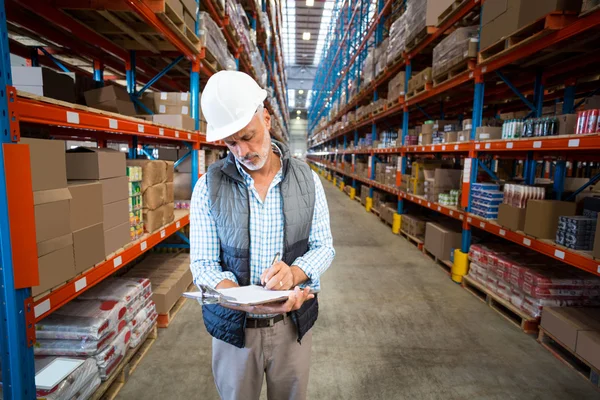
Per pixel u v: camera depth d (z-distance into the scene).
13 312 1.17
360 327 2.76
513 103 6.44
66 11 2.71
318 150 27.78
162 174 2.67
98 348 1.77
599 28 2.35
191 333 2.58
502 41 2.95
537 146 2.48
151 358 2.27
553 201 2.50
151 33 2.91
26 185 1.15
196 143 3.52
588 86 4.86
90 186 1.66
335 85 14.07
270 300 0.88
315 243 1.26
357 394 1.99
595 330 2.14
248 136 1.00
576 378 2.13
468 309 3.08
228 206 1.11
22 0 2.27
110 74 5.64
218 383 1.25
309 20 20.66
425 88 4.64
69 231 1.49
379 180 7.68
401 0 6.32
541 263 2.90
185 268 3.18
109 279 2.32
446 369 2.22
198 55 3.39
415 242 5.41
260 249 1.14
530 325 2.65
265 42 7.29
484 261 3.28
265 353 1.19
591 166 7.05
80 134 3.23
